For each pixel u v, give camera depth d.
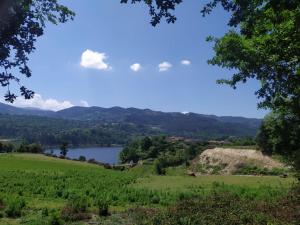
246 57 11.57
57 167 75.62
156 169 74.69
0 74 8.21
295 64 10.99
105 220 22.09
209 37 12.26
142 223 18.50
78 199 30.33
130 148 132.88
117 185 46.28
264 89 12.10
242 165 68.69
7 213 24.02
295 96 12.02
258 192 29.58
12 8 7.51
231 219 15.65
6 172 59.97
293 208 16.27
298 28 9.61
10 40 7.82
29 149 123.38
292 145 18.98
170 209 19.06
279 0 7.17
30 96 8.46
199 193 32.97
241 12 8.52
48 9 8.46
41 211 25.38
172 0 7.54
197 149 107.94
